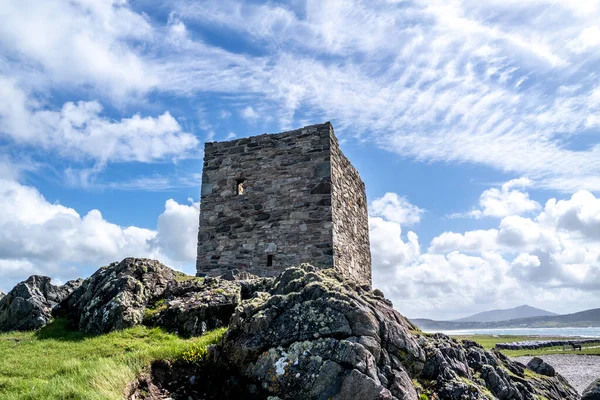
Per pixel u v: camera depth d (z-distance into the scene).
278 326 8.73
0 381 8.27
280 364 8.12
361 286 11.08
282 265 16.81
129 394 7.89
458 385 8.79
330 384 7.54
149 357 8.96
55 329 12.66
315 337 8.27
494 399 9.13
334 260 16.39
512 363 13.57
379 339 8.36
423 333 12.13
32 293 13.75
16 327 12.95
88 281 14.44
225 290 12.97
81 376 8.05
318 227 16.75
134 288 13.12
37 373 8.93
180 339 11.30
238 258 17.52
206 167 19.23
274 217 17.47
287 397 7.74
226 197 18.48
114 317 12.20
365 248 21.25
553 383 13.38
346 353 7.77
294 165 17.78
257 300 9.93
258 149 18.55
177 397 8.31
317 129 17.88
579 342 66.31
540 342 59.66
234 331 9.00
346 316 8.44
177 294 13.59
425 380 8.93
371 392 7.32
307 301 8.96
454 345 11.60
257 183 18.14
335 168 17.92
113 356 9.63
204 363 8.95
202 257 18.06
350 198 19.66
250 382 8.30
